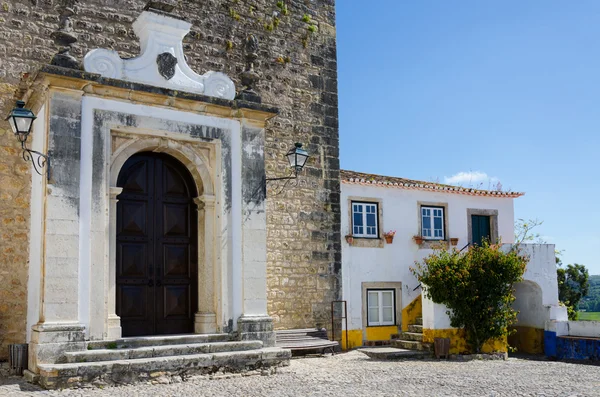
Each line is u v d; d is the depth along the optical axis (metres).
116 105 10.00
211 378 9.48
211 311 10.75
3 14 10.74
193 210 11.27
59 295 9.02
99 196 9.64
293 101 14.10
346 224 16.08
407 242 17.03
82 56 11.42
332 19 15.12
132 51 12.04
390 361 12.62
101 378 8.59
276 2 14.20
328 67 14.84
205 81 11.08
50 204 9.11
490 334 13.73
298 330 13.11
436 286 13.63
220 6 13.37
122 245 10.41
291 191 13.73
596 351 14.20
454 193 18.03
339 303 14.09
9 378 8.97
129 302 10.35
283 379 9.56
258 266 11.09
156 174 10.96
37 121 10.13
